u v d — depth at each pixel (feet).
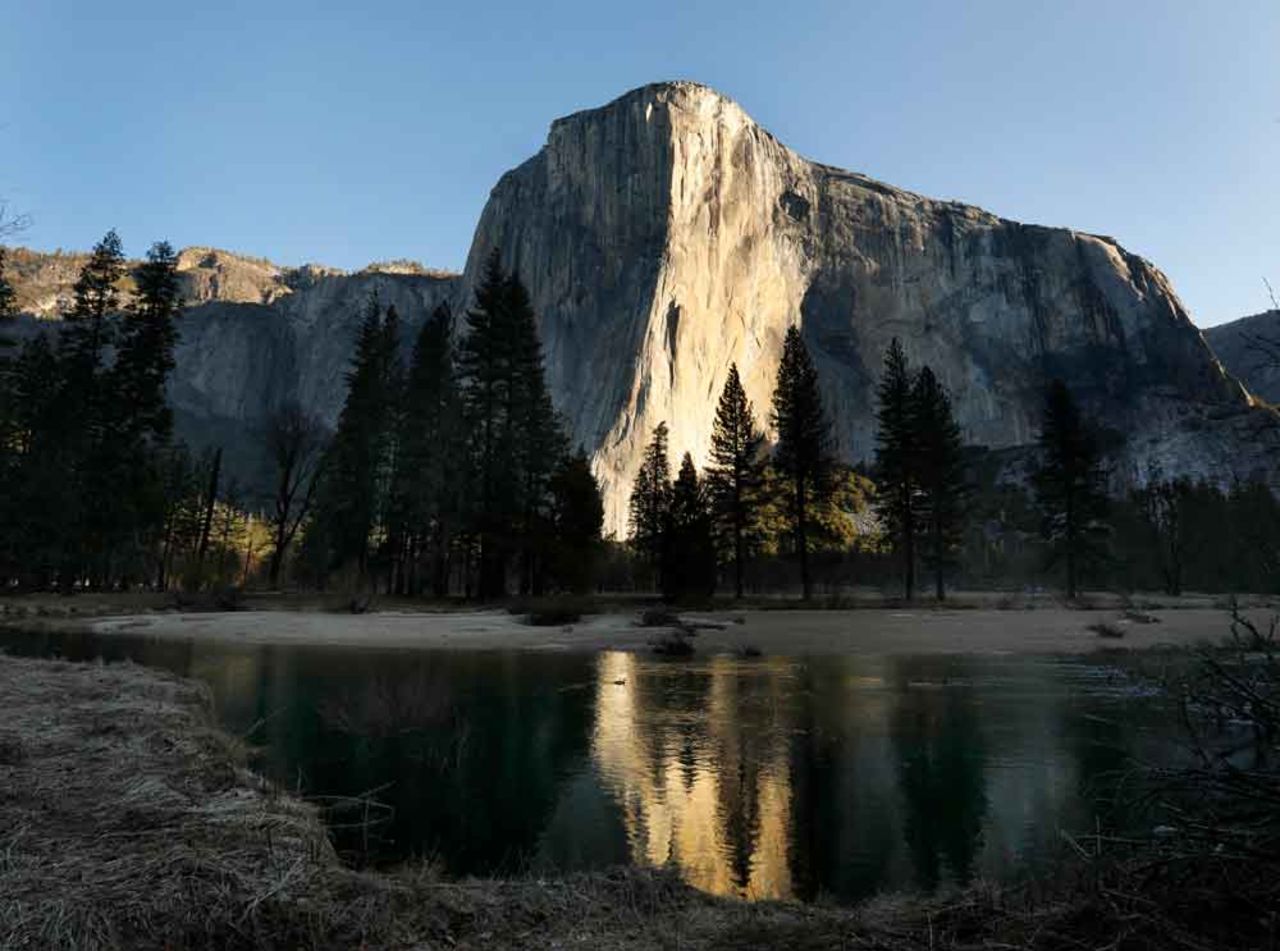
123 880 11.30
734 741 32.45
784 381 168.66
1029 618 105.50
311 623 86.99
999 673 53.62
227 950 10.14
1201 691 12.53
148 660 55.83
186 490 200.44
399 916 11.94
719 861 19.24
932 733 33.99
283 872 12.48
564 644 71.67
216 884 11.50
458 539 136.56
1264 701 11.27
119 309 145.79
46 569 131.54
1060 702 41.47
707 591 148.46
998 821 22.08
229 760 22.80
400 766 27.71
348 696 39.96
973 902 11.98
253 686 44.06
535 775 26.96
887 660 61.52
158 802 15.97
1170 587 191.21
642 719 37.11
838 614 116.88
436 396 146.10
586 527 139.64
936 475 165.17
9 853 12.17
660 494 210.38
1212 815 11.01
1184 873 10.48
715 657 63.82
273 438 162.81
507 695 43.83
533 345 145.79
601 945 11.49
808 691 45.60
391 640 73.82
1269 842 10.14
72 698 29.63
